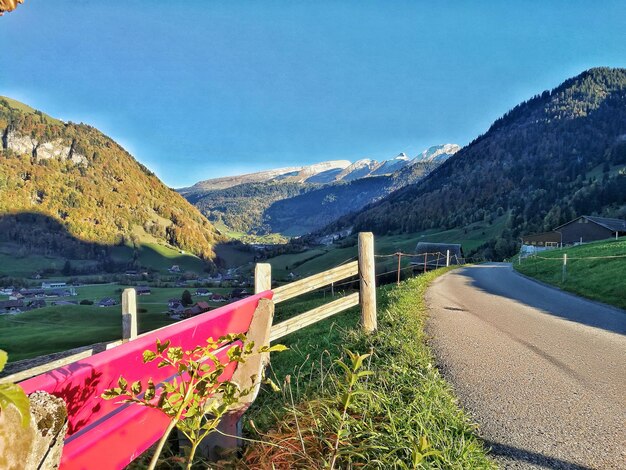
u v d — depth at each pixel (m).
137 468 2.57
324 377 4.56
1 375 3.49
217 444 2.72
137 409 1.76
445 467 2.88
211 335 2.21
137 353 1.60
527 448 3.46
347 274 6.43
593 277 20.05
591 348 7.21
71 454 1.39
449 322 9.54
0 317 129.12
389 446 2.93
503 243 129.75
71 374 1.29
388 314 8.21
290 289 5.84
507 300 14.94
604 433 3.76
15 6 1.16
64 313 133.62
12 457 0.89
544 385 5.07
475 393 4.75
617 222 93.38
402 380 4.32
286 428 3.14
